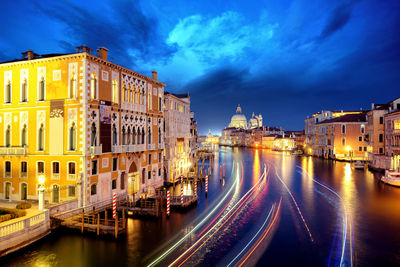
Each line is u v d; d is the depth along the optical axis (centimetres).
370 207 2869
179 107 4803
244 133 18588
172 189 3878
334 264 1656
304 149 11169
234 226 2316
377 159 5531
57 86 2541
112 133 2780
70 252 1817
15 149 2664
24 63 2659
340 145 7706
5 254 1731
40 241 1969
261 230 2217
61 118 2520
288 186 4062
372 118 6019
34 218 1953
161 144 3788
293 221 2433
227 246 1914
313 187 3966
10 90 2744
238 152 12406
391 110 5544
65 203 2283
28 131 2659
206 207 2936
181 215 2645
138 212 2566
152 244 1952
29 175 2647
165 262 1684
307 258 1731
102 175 2623
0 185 2772
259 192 3656
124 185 2958
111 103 2748
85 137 2433
